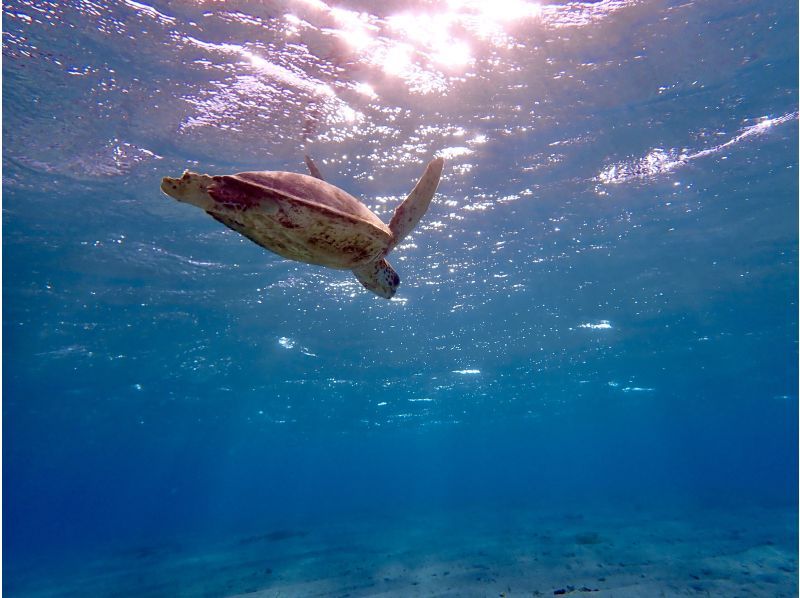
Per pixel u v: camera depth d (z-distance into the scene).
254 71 8.77
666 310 20.47
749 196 13.11
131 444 47.31
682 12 8.30
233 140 10.13
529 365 27.27
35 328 18.17
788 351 28.41
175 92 8.98
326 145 10.50
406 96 9.54
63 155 10.04
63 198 11.29
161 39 8.05
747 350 27.70
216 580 17.47
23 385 25.58
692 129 10.76
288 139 10.23
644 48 8.91
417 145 10.72
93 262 14.05
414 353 23.75
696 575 12.08
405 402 35.28
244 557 22.98
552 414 46.72
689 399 42.97
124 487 95.88
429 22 8.15
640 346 25.36
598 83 9.56
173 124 9.62
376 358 24.23
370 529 30.28
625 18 8.33
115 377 25.28
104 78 8.56
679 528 21.36
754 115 10.44
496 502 50.31
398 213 3.16
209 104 9.28
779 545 15.80
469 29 8.34
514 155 11.27
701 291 18.78
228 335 20.44
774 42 8.82
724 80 9.59
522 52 8.82
